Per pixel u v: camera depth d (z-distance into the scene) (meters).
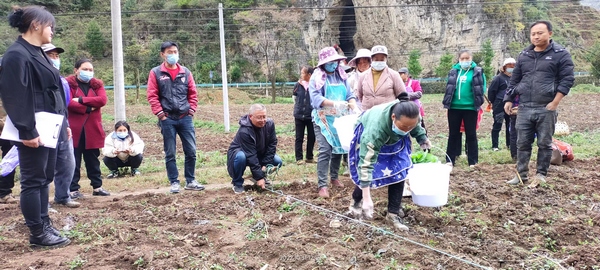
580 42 55.97
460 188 6.06
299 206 5.25
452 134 7.43
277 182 6.79
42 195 4.30
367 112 4.27
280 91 40.59
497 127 9.41
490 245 4.04
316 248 3.99
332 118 5.79
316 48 45.44
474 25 46.81
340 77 5.99
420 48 46.22
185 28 42.59
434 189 4.28
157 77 6.09
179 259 3.70
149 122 18.62
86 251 3.97
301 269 3.58
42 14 4.01
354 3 46.78
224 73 14.88
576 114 18.72
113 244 4.11
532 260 3.72
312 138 8.38
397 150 4.36
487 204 5.34
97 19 41.75
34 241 4.11
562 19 60.66
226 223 4.74
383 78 5.98
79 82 6.14
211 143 12.48
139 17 42.28
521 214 4.95
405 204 5.27
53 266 3.63
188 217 4.92
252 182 6.74
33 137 3.81
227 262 3.69
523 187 6.12
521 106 6.21
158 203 5.74
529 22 50.06
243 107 26.83
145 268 3.58
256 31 42.34
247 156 6.01
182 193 6.25
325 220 4.74
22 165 3.97
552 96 5.95
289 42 42.81
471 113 7.26
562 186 6.11
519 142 6.30
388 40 46.47
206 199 5.88
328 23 46.47
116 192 6.75
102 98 6.15
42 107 4.04
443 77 40.84
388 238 4.18
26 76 3.79
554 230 4.38
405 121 3.77
